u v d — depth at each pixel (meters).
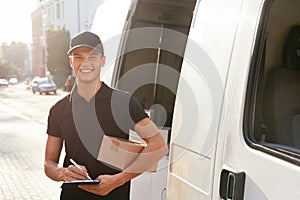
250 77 1.55
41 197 5.11
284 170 1.27
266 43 1.59
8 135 9.77
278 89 1.62
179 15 3.21
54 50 31.88
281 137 1.56
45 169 2.04
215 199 1.63
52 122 2.05
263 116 1.57
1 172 6.18
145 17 3.10
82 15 28.05
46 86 28.53
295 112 1.63
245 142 1.49
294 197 1.21
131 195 2.45
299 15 1.64
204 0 1.99
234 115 1.58
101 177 1.90
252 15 1.60
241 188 1.44
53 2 39.75
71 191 2.00
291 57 1.66
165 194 2.22
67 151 2.03
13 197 5.10
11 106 18.59
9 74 66.81
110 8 3.42
